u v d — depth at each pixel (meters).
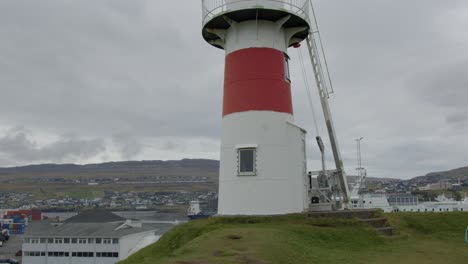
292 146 19.56
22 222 143.50
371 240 16.52
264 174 18.50
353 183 45.16
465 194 112.38
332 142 21.39
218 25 20.25
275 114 19.09
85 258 67.38
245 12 18.88
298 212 19.02
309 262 12.30
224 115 19.95
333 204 20.98
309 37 21.62
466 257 14.73
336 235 16.03
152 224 99.38
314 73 21.58
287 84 20.14
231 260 11.04
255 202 18.36
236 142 19.06
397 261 13.55
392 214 22.45
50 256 68.81
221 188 19.56
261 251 12.04
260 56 19.39
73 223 78.75
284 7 19.19
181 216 133.38
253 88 19.16
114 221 80.81
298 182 19.58
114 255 66.38
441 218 22.42
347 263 12.73
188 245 13.08
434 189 147.25
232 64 19.84
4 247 101.50
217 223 17.62
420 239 18.97
